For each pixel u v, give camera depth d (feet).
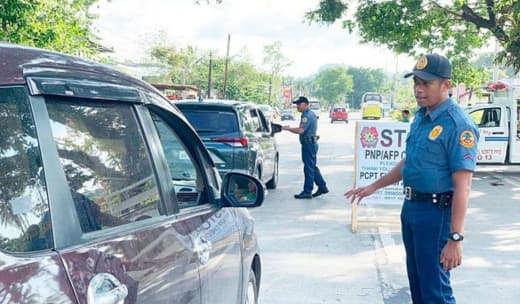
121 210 7.54
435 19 58.90
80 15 49.21
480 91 77.77
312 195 37.45
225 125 32.53
